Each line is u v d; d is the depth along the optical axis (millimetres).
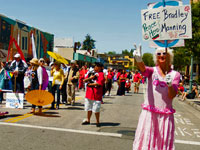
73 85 10078
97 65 6387
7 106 8688
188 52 14422
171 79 2924
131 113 8961
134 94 18297
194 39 13180
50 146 4566
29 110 8531
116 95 16781
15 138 4977
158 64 3221
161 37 4043
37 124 6336
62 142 4855
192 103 13016
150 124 3117
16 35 18359
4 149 4281
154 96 3125
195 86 15844
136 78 19469
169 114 3113
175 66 38656
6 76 10102
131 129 6184
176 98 16969
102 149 4508
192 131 6492
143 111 3227
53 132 5594
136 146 3207
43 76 8039
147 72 3166
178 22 4012
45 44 23672
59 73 9023
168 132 3098
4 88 10078
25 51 19859
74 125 6430
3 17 16625
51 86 9148
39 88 7941
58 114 7977
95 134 5570
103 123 6871
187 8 3979
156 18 4035
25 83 10758
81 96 14484
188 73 40844
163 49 3160
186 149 4773
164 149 3070
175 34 4012
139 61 3059
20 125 6129
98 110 6336
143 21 4090
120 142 4980
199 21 13195
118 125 6648
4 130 5570
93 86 6363
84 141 4984
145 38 4098
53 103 9070
